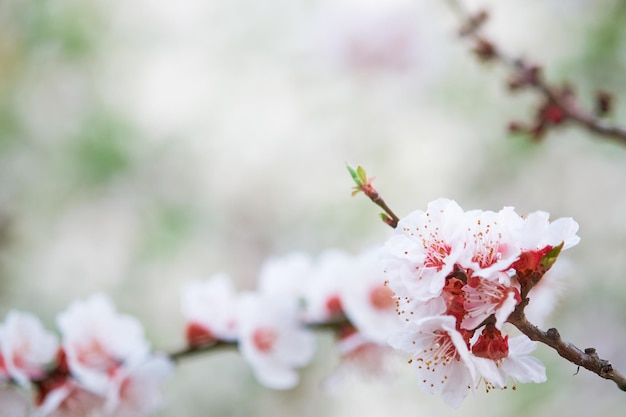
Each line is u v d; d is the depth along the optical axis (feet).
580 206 2.96
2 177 2.92
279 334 1.66
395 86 3.09
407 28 3.04
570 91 1.87
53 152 2.95
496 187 3.05
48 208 2.97
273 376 1.64
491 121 3.01
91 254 3.03
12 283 2.90
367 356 1.66
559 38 2.92
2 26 2.98
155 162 3.10
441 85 3.07
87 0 3.04
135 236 3.04
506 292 1.06
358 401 3.03
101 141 2.95
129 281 3.01
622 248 2.83
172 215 3.02
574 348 1.07
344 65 3.09
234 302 1.68
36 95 3.01
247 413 3.04
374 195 1.11
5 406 1.54
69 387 1.55
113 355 1.60
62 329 1.58
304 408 3.04
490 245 1.07
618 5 2.78
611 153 2.81
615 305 2.72
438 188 3.13
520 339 1.09
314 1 3.13
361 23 3.06
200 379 3.05
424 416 2.98
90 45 3.04
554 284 1.56
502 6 2.96
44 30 2.99
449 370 1.08
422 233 1.09
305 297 1.74
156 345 2.92
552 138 2.87
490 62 1.97
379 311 1.64
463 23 1.93
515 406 2.67
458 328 1.07
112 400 1.54
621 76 2.79
